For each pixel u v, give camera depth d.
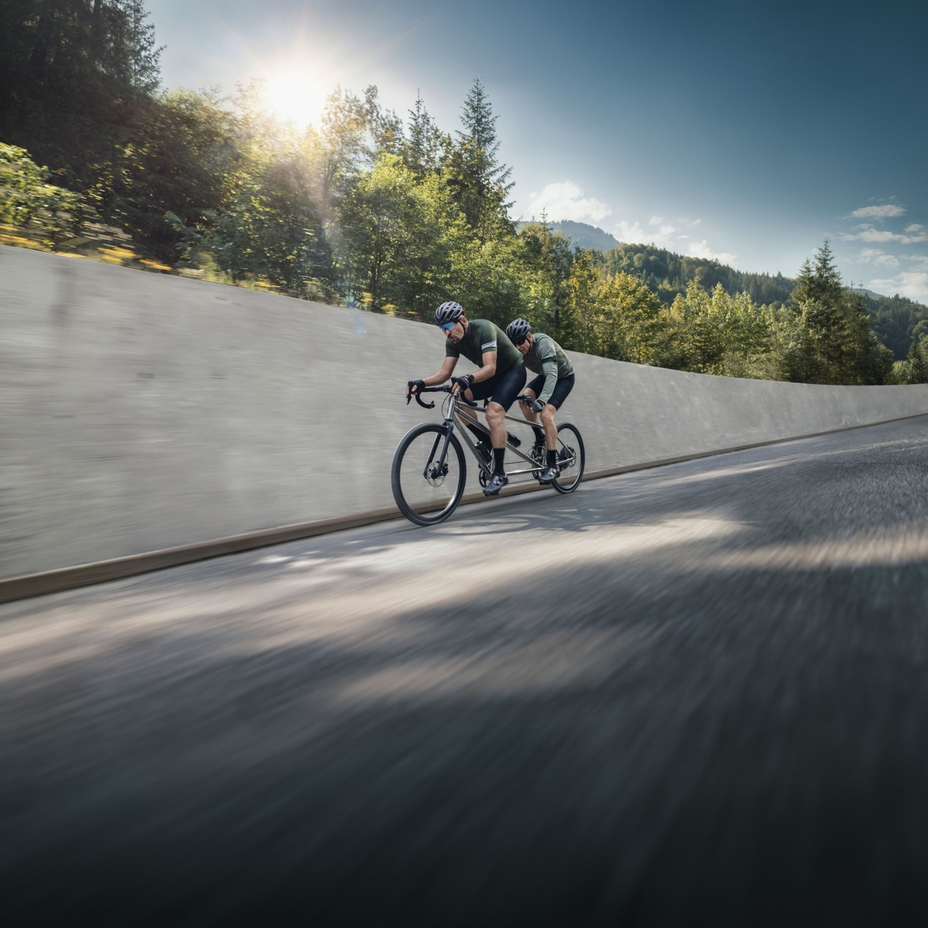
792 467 5.92
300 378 4.66
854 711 1.10
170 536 3.45
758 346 65.38
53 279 3.43
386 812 0.92
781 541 2.65
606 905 0.69
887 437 10.18
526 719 1.20
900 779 0.88
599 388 8.77
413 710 1.30
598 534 3.30
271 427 4.27
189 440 3.73
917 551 2.26
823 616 1.64
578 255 46.97
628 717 1.17
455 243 25.95
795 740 1.02
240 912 0.74
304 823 0.91
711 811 0.85
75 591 2.88
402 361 5.74
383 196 21.42
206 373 4.00
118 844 0.90
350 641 1.82
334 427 4.75
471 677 1.45
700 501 4.17
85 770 1.15
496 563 2.79
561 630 1.74
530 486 6.23
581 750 1.06
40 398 3.14
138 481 3.41
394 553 3.28
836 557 2.29
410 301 22.56
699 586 2.07
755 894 0.69
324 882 0.78
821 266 65.19
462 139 44.91
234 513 3.81
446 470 4.73
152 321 3.83
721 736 1.06
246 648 1.84
